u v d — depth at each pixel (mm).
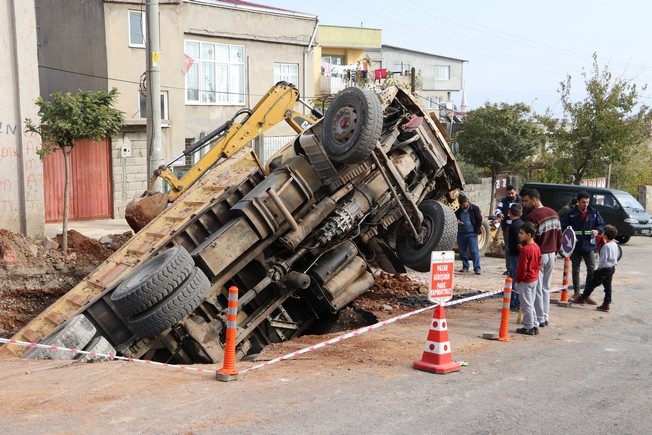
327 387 7180
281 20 30062
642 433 6145
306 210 10883
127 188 22172
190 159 26625
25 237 14141
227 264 10102
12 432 5672
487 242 19312
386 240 11805
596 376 7930
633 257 19984
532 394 7172
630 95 29000
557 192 23641
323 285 10820
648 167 37750
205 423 5977
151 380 7340
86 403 6461
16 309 12672
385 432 5918
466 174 30891
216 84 28062
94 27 24125
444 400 6855
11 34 14695
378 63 53656
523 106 30297
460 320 11039
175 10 25109
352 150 9961
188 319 9828
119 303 8859
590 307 12195
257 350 11094
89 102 13266
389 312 12156
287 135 30688
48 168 20250
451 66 62250
